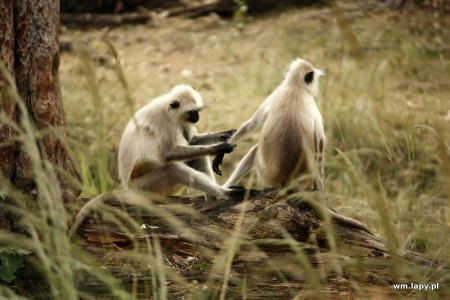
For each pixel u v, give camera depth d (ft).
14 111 31.27
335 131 56.03
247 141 56.34
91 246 31.99
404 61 74.38
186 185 34.71
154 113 35.88
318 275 30.55
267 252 31.45
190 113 36.32
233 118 61.26
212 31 92.63
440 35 82.53
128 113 59.00
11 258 29.17
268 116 34.09
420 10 92.99
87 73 28.09
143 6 106.42
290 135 32.89
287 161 32.91
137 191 33.73
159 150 35.32
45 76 31.83
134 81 70.69
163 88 68.49
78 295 28.84
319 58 74.38
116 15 101.09
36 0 31.42
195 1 108.47
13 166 31.48
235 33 89.76
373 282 30.07
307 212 32.17
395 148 54.49
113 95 63.52
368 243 31.81
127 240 31.91
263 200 32.40
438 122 33.53
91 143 53.57
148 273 30.32
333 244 28.60
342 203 43.68
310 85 34.42
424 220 37.65
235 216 32.07
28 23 31.42
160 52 84.07
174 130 35.76
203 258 31.50
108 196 32.32
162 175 35.27
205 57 81.76
